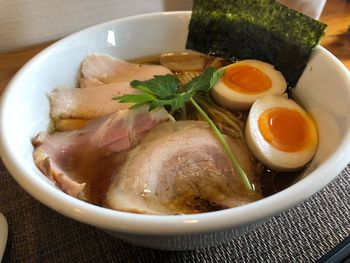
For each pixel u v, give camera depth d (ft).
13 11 0.92
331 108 0.65
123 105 0.75
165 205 0.58
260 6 0.76
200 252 0.61
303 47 0.72
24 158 0.56
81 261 0.60
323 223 0.64
